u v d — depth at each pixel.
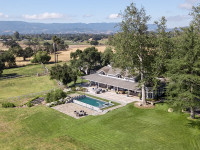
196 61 29.89
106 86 61.03
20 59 146.00
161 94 47.66
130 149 25.53
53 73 60.62
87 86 62.84
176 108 33.75
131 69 40.94
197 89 30.92
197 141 26.61
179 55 31.75
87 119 36.03
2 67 87.00
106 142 27.55
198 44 29.30
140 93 47.91
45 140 29.34
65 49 193.00
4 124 35.75
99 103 46.22
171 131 29.75
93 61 84.31
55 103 45.59
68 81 60.56
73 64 83.25
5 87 68.62
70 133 31.06
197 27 35.78
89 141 28.12
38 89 64.31
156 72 37.81
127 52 37.88
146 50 39.59
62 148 26.50
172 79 32.25
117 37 38.78
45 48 168.25
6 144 28.61
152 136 28.58
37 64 118.69
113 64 43.47
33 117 38.50
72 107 43.69
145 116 36.16
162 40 35.84
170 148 25.36
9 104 46.28
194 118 33.31
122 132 30.19
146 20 37.56
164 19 35.94
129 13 37.00
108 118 35.97
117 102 46.03
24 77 83.38
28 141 29.27
